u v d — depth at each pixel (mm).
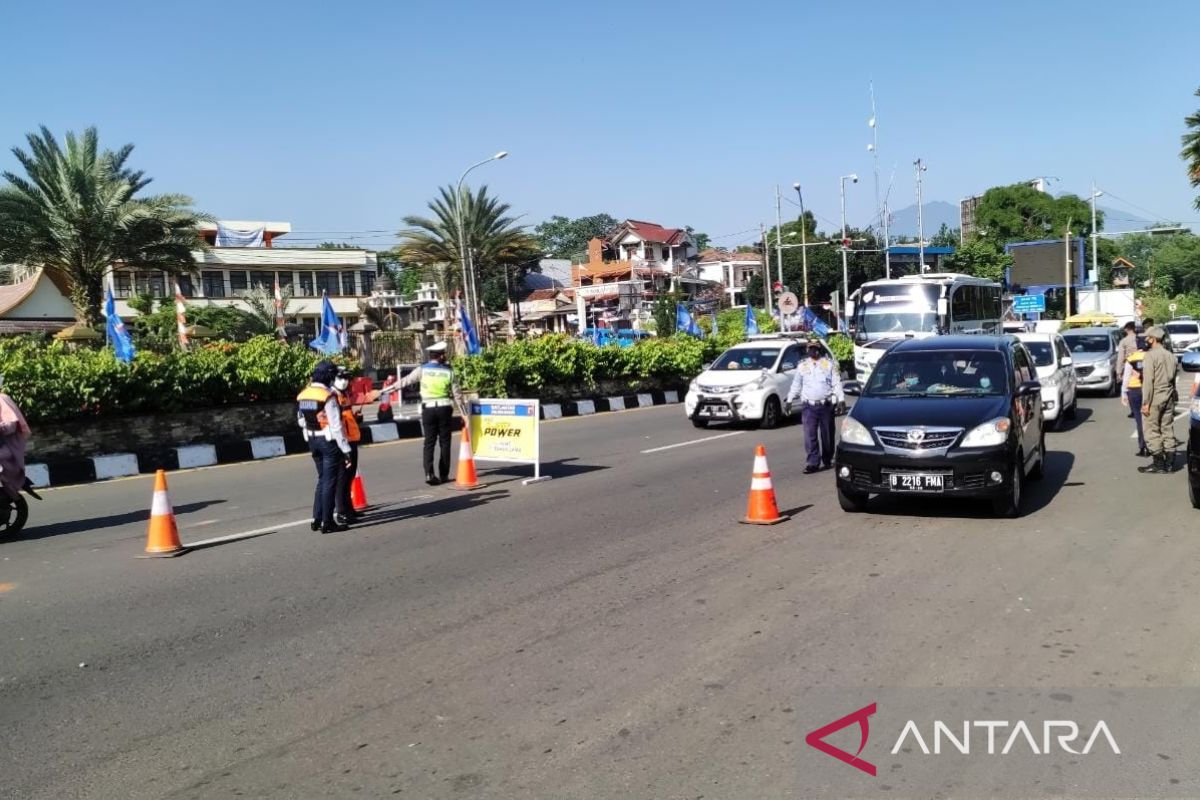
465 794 3848
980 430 8539
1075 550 7527
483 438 12227
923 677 4941
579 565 7492
